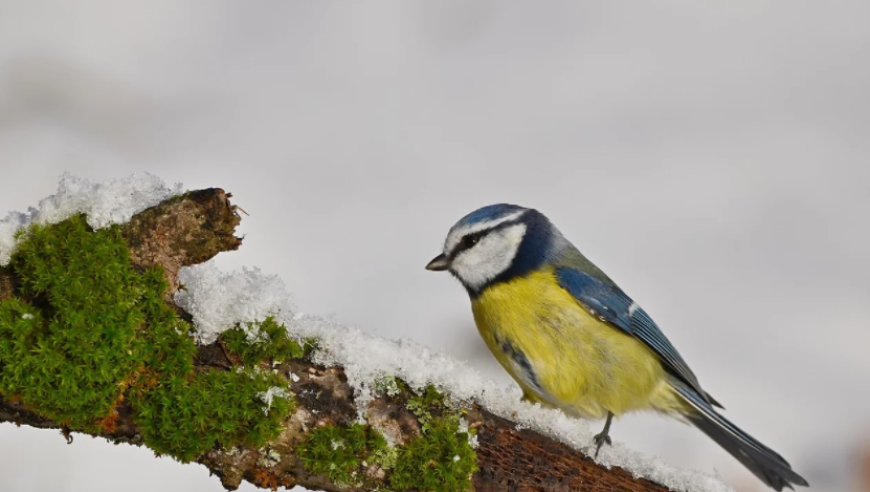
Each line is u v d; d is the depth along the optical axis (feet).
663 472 20.58
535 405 19.38
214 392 16.65
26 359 15.67
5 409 16.11
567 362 24.35
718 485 20.75
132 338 16.37
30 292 16.19
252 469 17.15
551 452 19.29
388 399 17.78
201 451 16.74
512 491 18.63
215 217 16.96
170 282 16.89
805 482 24.99
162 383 16.51
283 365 17.28
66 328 15.92
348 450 17.30
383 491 17.63
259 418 16.78
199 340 16.93
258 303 17.20
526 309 24.47
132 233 16.70
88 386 16.06
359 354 17.75
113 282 16.37
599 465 19.94
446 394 18.25
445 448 17.72
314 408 17.29
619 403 24.75
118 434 16.75
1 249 16.21
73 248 16.29
